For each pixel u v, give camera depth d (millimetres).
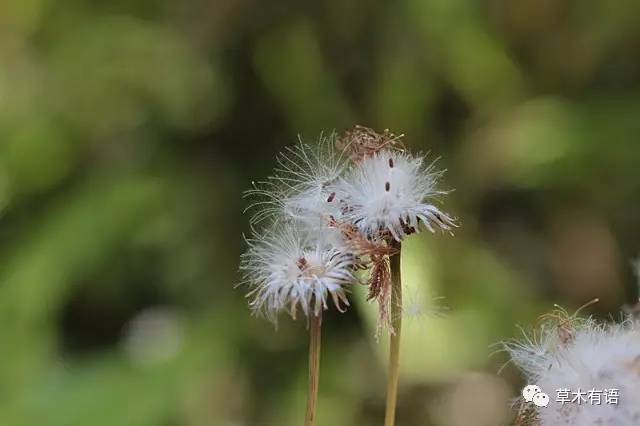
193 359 667
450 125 757
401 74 725
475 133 750
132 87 773
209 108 766
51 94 785
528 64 767
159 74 764
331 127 727
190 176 762
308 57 735
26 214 772
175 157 773
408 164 346
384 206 341
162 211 742
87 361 680
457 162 748
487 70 738
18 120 780
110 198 739
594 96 773
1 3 779
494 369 698
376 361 711
